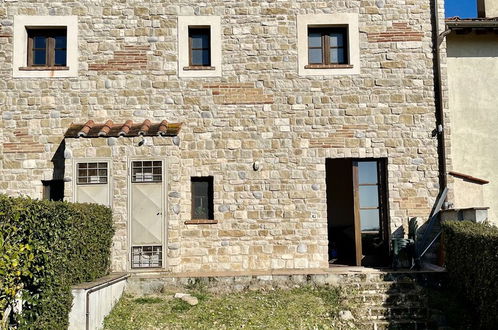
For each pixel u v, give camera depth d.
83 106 11.51
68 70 11.54
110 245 10.41
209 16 11.70
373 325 8.54
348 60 11.69
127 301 9.53
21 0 11.60
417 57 11.69
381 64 11.65
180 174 11.07
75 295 7.75
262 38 11.68
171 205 10.67
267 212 11.27
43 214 7.02
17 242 6.58
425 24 11.77
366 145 11.47
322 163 11.41
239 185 11.34
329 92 11.58
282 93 11.57
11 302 6.60
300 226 11.25
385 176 11.59
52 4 11.62
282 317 8.68
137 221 10.63
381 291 9.61
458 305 8.84
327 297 9.53
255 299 9.57
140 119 11.50
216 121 11.50
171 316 8.74
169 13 11.70
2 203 6.38
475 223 9.23
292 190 11.34
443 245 10.42
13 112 11.47
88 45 11.62
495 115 12.92
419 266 10.59
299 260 11.16
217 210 11.26
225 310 8.98
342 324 8.54
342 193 14.25
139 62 11.61
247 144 11.45
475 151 12.81
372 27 11.72
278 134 11.48
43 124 11.45
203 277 10.10
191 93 11.57
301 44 11.66
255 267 11.12
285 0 11.76
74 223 8.02
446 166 11.38
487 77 13.02
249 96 11.56
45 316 7.00
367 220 11.73
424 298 9.22
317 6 11.75
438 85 11.61
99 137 10.73
